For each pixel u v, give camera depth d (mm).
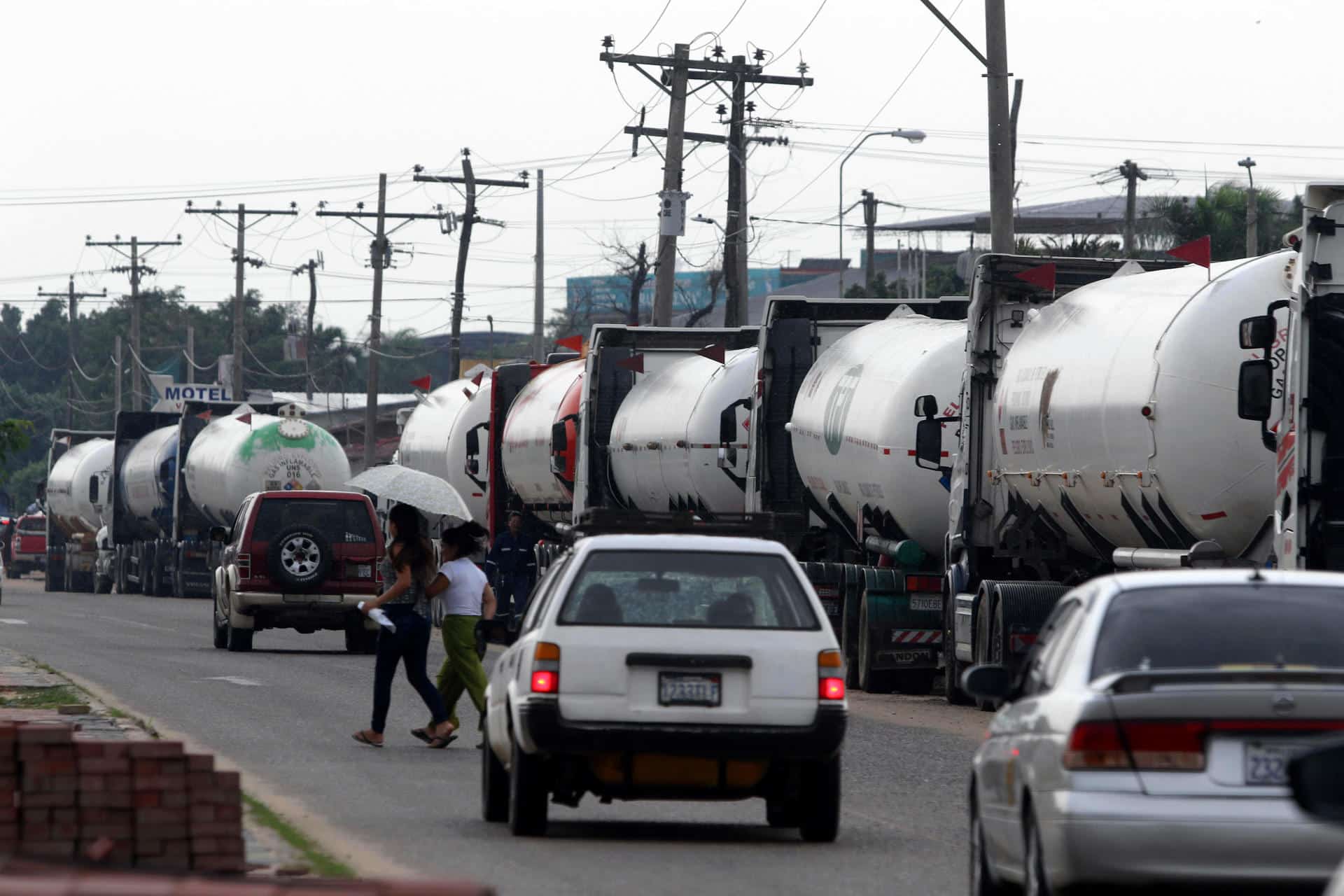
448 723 58812
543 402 124562
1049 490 71125
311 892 18344
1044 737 28062
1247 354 60594
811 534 96000
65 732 31703
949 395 81812
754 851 39656
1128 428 62969
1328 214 54594
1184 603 29344
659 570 40375
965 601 76375
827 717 39531
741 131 157750
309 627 103688
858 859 38719
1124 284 69938
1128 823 26281
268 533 102125
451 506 59938
